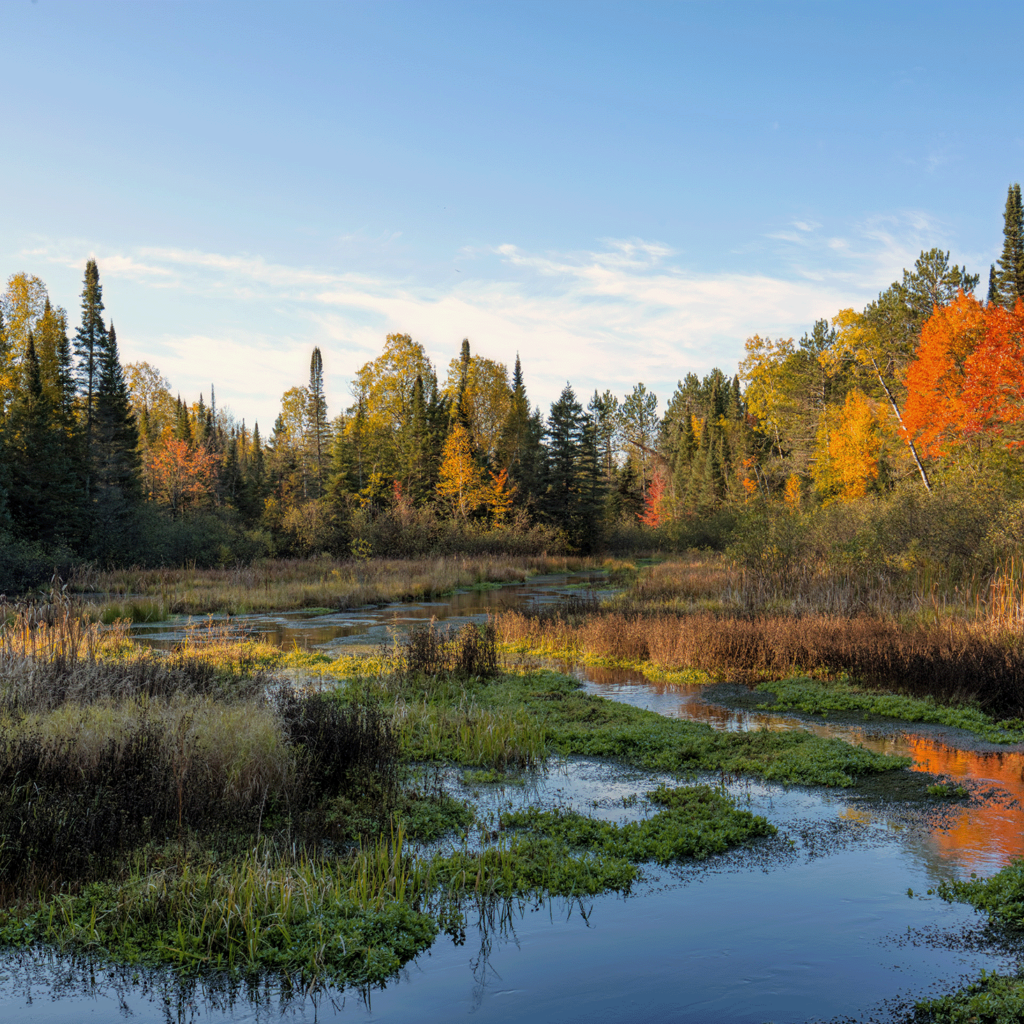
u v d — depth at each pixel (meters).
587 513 61.09
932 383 34.19
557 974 4.74
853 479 43.38
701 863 6.39
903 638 14.44
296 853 6.29
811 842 6.82
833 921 5.37
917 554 20.77
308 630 21.52
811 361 55.59
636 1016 4.29
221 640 18.17
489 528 54.50
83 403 45.88
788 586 22.61
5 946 5.00
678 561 49.81
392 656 15.24
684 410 106.44
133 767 7.11
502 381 74.19
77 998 4.48
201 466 59.03
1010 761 9.23
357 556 44.16
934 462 36.03
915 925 5.30
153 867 5.87
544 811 7.60
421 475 59.38
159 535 41.41
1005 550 18.50
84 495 39.75
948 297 43.75
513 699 12.23
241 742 7.81
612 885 5.91
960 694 12.00
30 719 8.23
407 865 6.22
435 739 9.85
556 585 37.81
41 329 49.69
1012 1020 4.18
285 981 4.65
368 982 4.64
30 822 6.07
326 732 8.48
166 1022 4.26
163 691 10.34
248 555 44.34
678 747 9.67
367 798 7.69
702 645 15.31
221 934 5.05
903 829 7.11
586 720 11.08
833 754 9.24
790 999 4.45
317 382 68.69
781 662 14.62
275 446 82.19
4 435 36.62
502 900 5.71
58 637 12.56
